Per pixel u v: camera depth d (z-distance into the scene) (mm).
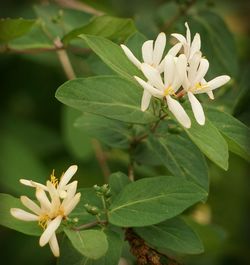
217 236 527
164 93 383
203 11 553
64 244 390
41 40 532
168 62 382
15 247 590
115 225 396
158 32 557
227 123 402
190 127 384
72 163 598
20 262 587
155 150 430
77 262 387
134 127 462
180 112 376
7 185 550
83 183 585
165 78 382
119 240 385
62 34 532
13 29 493
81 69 594
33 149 606
